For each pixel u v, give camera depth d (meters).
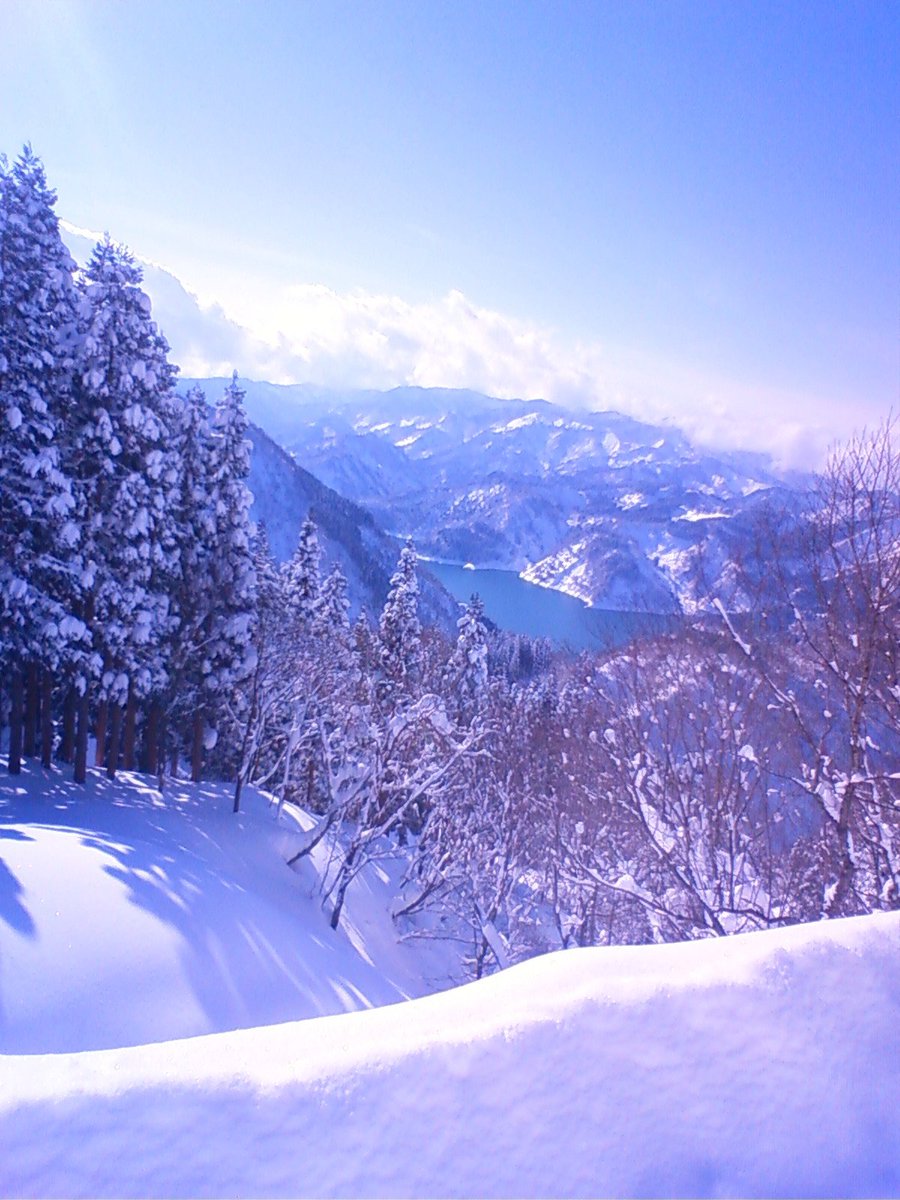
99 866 12.88
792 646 8.88
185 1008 10.31
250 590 23.72
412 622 32.81
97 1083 2.71
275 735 28.86
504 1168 2.62
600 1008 3.22
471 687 32.94
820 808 8.95
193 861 15.82
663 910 9.43
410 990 18.00
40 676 21.91
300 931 15.62
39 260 18.75
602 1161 2.67
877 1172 2.74
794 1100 2.93
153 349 21.03
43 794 19.33
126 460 20.64
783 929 3.85
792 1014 3.27
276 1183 2.49
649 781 9.82
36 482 18.53
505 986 3.48
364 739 21.36
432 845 21.53
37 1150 2.47
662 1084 2.94
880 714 8.55
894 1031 3.24
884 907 8.09
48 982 9.51
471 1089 2.86
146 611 20.86
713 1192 2.64
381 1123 2.70
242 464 23.52
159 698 23.86
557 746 16.06
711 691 9.55
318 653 26.81
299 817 26.92
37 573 19.30
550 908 20.30
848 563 8.25
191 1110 2.66
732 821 9.55
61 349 19.75
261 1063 2.90
